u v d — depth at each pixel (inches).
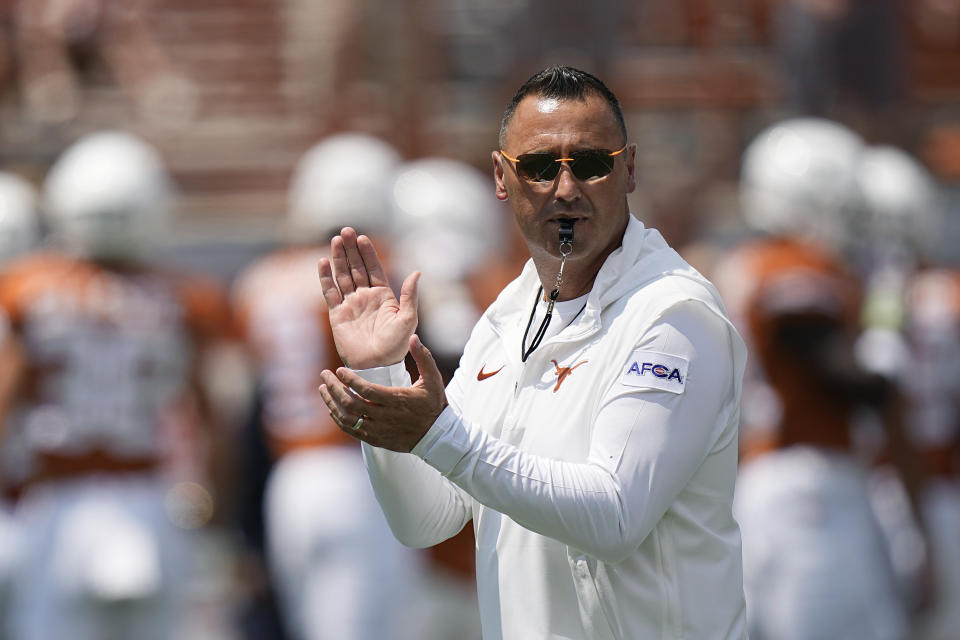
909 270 933.8
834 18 1384.1
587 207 370.3
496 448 356.2
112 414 830.5
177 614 856.9
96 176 834.2
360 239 382.9
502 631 384.2
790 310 805.9
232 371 1016.9
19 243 1042.7
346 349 374.3
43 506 830.5
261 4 1755.7
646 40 1620.3
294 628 892.6
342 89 1518.2
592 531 351.6
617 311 375.6
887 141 1393.9
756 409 827.4
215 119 1676.9
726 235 1393.9
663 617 368.2
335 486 873.5
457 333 836.6
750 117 1566.2
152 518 836.0
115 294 834.2
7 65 1625.2
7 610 896.3
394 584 880.9
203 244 1411.2
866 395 809.5
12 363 821.9
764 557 816.3
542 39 1456.7
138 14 1672.0
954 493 940.0
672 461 358.9
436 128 1556.3
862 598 810.8
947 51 1633.9
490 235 977.5
